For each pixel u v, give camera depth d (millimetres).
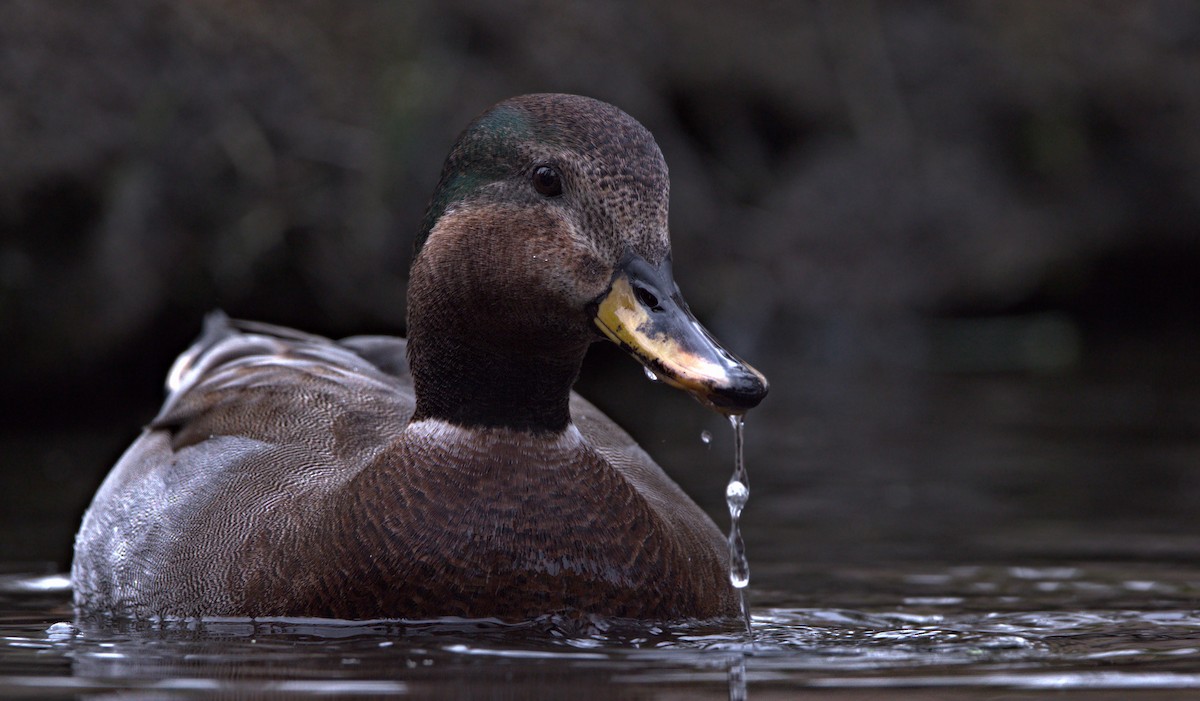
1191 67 20766
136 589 6391
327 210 14883
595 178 5691
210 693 4852
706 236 18203
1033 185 20250
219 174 14375
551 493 5758
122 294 13750
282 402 7043
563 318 5734
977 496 10461
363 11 15812
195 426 7168
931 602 7176
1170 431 13367
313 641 5574
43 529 9109
